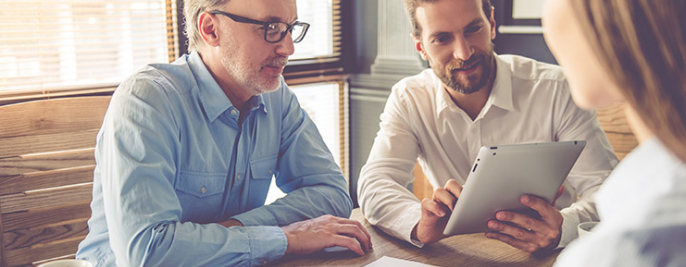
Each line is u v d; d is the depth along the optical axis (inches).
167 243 48.1
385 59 135.3
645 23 15.5
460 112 71.3
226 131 58.9
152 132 51.8
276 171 67.2
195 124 56.7
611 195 17.9
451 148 73.7
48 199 68.5
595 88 17.5
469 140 72.7
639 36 15.6
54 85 98.5
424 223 53.7
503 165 46.4
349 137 146.8
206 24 56.5
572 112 69.2
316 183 63.9
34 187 67.4
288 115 65.6
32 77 95.8
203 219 59.2
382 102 137.3
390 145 71.7
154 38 109.0
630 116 17.9
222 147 59.0
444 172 74.5
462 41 65.7
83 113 70.3
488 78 68.2
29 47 94.8
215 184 58.7
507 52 122.6
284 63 57.9
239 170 60.7
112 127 52.4
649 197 15.9
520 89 71.5
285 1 56.1
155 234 48.1
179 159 55.1
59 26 97.6
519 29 118.0
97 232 56.8
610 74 16.4
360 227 54.6
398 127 73.2
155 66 57.3
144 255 48.1
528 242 51.7
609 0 16.0
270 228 51.9
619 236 15.2
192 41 59.1
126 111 52.5
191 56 58.9
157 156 51.3
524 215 50.9
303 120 67.0
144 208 49.1
